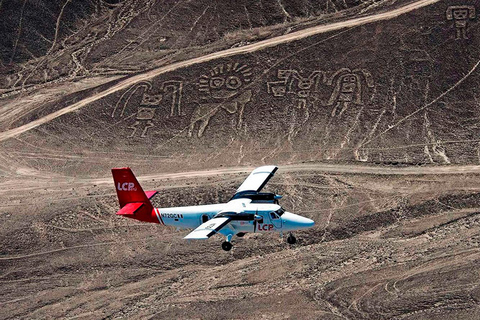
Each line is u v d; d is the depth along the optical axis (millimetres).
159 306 60719
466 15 109188
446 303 54812
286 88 104500
